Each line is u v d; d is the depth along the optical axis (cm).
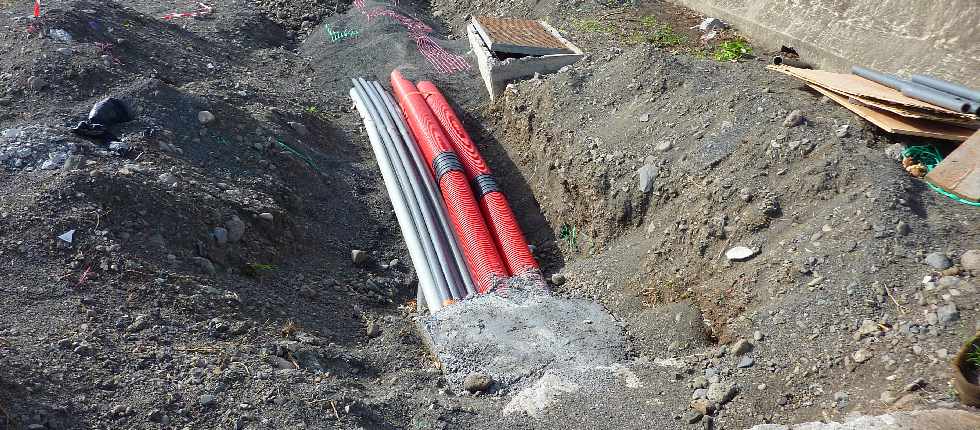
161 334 338
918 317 313
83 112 451
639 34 583
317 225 452
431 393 348
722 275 367
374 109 540
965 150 360
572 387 341
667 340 361
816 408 305
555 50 552
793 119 393
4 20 518
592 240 442
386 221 473
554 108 492
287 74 596
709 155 404
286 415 311
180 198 400
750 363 327
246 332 356
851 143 379
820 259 342
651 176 418
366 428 315
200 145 452
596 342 365
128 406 302
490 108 551
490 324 378
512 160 516
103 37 525
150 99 462
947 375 294
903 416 276
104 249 363
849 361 311
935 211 348
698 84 449
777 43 550
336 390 330
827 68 514
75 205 375
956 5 449
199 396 312
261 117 496
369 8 660
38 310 333
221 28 620
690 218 392
